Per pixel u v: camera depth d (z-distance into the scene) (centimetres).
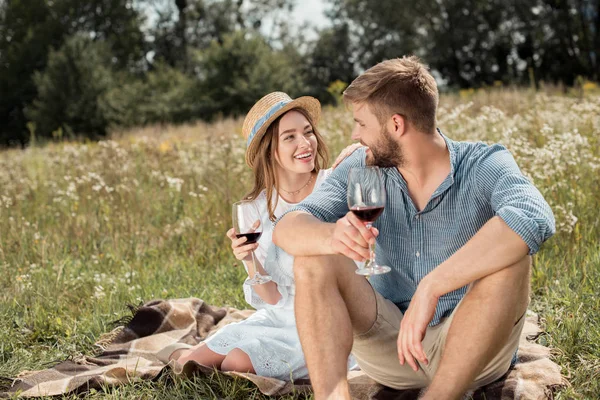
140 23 4359
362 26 3734
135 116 3033
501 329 217
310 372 226
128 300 418
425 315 217
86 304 415
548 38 3044
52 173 840
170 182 602
